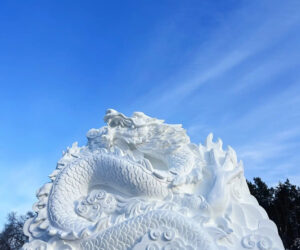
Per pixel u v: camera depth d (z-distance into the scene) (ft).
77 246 11.83
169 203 12.92
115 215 13.26
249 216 13.05
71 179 14.58
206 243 10.62
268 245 11.55
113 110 17.67
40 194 14.52
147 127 16.75
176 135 16.16
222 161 15.49
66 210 13.50
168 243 10.91
